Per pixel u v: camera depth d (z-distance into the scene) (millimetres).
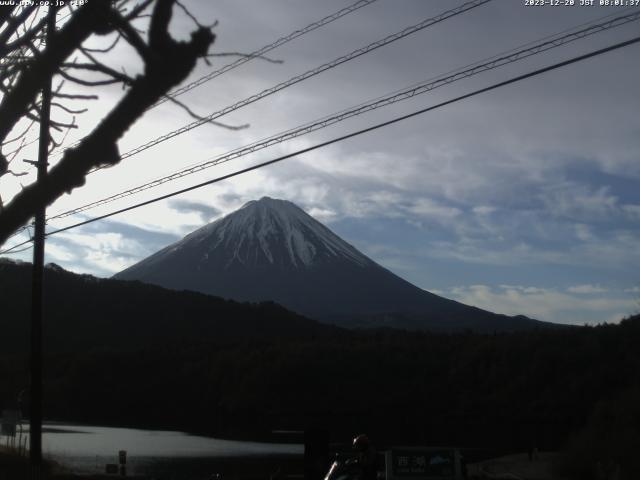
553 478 40281
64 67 4105
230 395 86500
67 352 97562
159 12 3162
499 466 45312
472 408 76750
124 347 99062
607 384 72000
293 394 83188
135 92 3152
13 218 3252
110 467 26938
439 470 16312
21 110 3840
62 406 87562
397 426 74250
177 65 3113
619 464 38312
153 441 60500
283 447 57469
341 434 66875
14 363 66812
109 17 3471
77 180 3264
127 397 89312
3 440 43906
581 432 46188
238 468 40156
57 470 25031
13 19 4668
